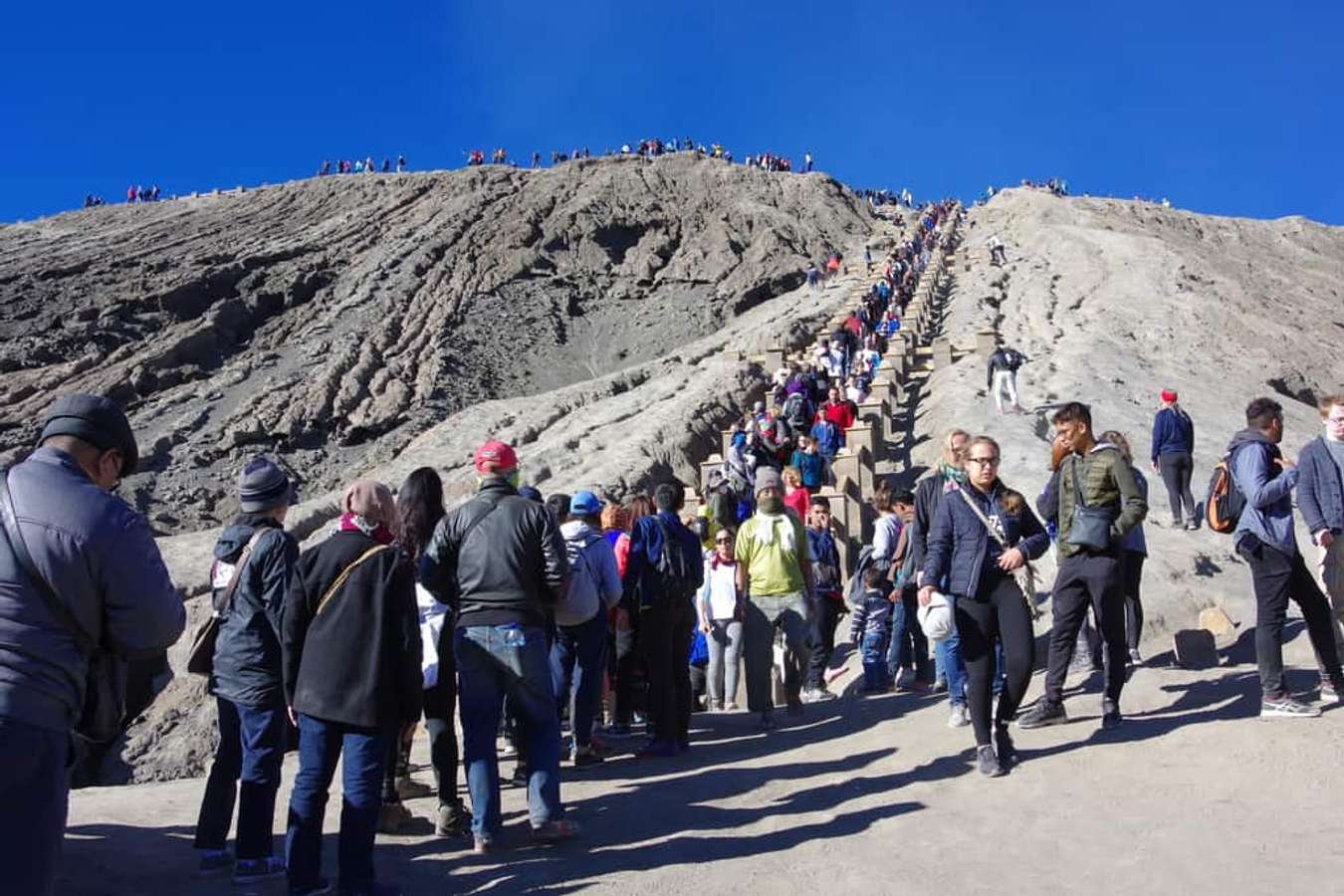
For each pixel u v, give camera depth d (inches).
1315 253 2377.0
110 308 1843.0
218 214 2559.1
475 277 2194.9
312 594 217.2
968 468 284.5
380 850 249.3
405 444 1501.0
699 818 262.7
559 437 997.2
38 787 134.6
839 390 858.8
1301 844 212.1
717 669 450.0
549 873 226.5
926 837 235.1
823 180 2849.4
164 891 218.7
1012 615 274.8
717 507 442.0
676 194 2662.4
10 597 135.9
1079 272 1579.7
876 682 437.1
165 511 1264.8
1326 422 283.9
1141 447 784.9
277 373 1702.8
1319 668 321.4
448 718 266.1
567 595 296.0
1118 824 232.5
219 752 235.3
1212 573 498.3
